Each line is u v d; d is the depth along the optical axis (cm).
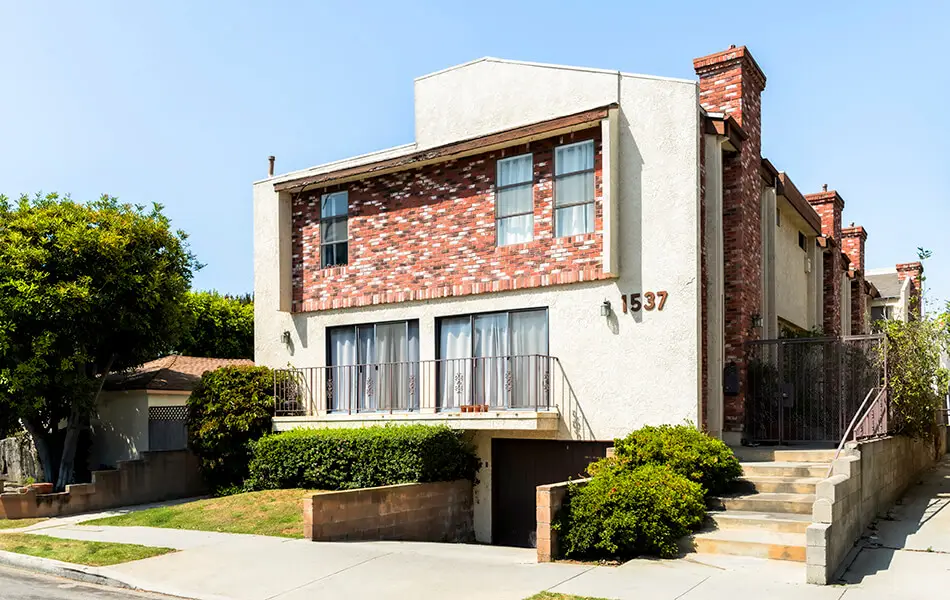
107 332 1883
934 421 1833
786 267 2039
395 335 1809
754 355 1556
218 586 1044
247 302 3647
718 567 1010
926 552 1040
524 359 1608
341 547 1246
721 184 1523
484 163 1681
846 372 1469
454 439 1591
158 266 1919
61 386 1820
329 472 1644
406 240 1789
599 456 1522
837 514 988
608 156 1484
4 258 1728
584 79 1571
